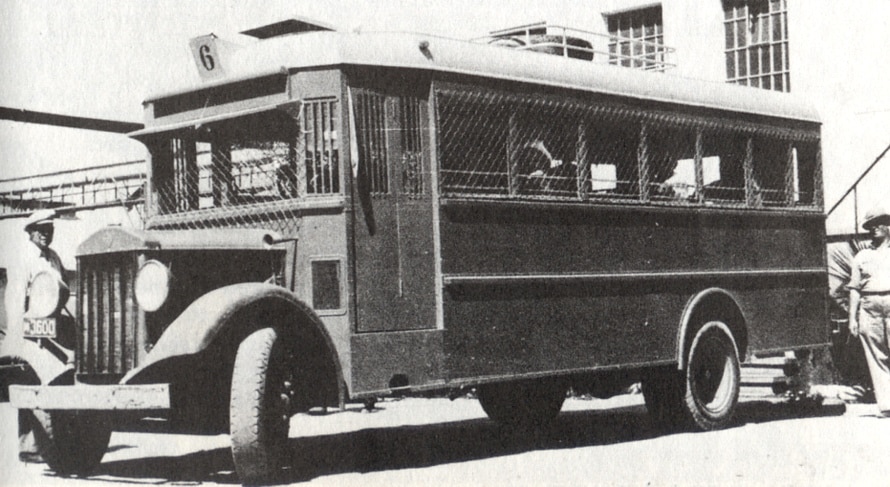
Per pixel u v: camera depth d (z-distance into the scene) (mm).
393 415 14312
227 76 8852
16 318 8773
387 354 8477
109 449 10719
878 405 11883
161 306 7773
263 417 7496
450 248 8938
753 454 9320
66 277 8883
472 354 9031
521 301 9461
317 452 9992
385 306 8547
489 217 9273
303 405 8102
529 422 11781
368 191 8539
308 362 8062
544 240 9734
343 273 8336
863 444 9914
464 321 9000
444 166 8938
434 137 8875
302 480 7910
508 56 9664
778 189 12430
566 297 9867
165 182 9344
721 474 8227
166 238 8062
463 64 9164
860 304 11977
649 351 10617
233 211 8844
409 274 8711
